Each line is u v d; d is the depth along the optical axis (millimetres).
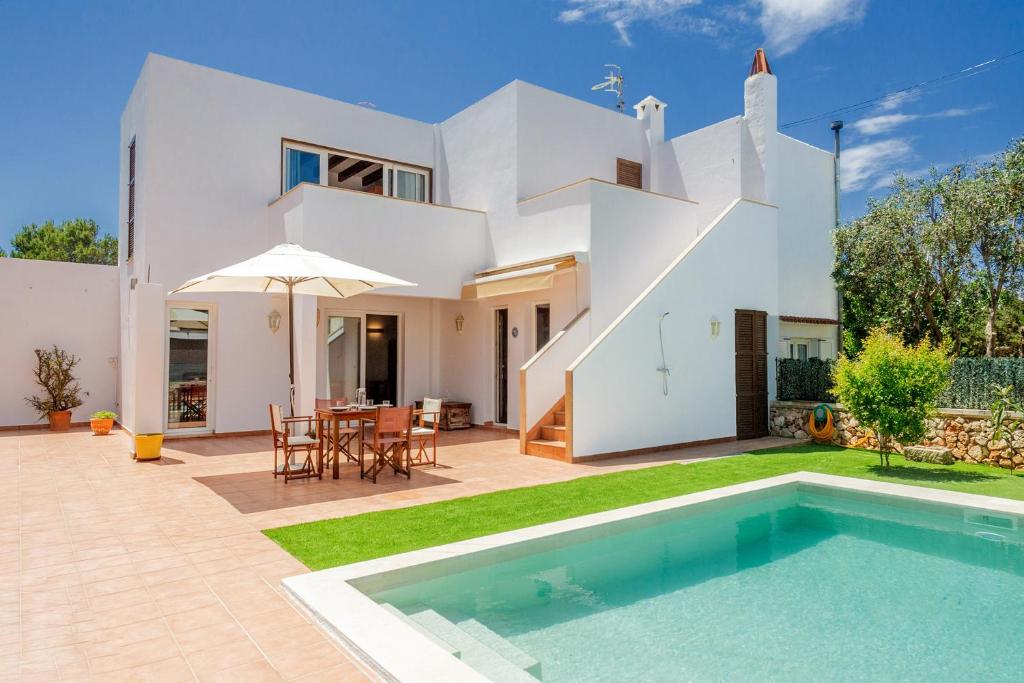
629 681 4387
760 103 16828
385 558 6043
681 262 13742
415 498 8805
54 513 7875
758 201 15742
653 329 13109
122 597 5219
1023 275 16578
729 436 14516
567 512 7969
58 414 16391
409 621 5383
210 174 14891
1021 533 7871
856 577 6512
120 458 11961
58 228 43344
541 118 16547
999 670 4574
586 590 6180
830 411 13945
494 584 6344
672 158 19031
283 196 14547
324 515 7836
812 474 10328
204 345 14844
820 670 4566
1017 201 15734
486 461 11930
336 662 4152
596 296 13758
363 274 10078
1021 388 11156
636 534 7645
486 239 16703
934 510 8562
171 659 4184
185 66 14641
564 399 12984
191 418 14672
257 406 15242
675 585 6316
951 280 17766
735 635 5160
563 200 14305
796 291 18312
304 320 13508
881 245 18094
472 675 3830
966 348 20250
